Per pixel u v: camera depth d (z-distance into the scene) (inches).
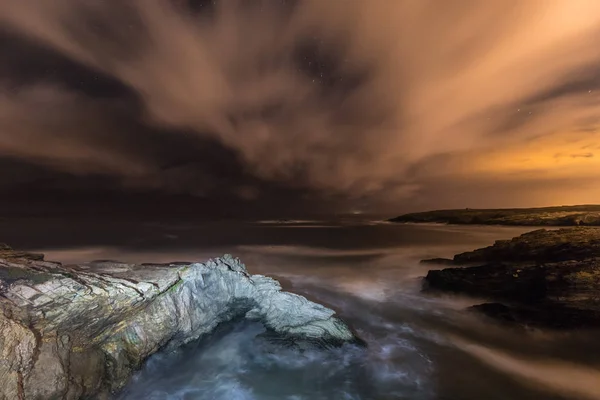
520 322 465.1
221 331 447.5
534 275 526.0
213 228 2251.5
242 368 381.4
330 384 361.7
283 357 401.4
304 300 475.5
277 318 463.2
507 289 538.0
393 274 847.7
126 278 367.2
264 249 1282.0
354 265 976.3
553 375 377.4
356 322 528.4
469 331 489.4
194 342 410.9
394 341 461.1
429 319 537.3
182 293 411.8
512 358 414.9
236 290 502.3
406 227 2279.8
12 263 319.0
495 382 367.2
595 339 411.5
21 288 266.7
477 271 611.2
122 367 322.0
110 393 300.8
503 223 2124.8
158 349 369.1
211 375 367.6
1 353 219.5
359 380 369.7
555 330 435.8
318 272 881.5
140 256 1087.0
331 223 2829.7
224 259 538.9
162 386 341.7
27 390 230.8
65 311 271.7
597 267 485.7
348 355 412.2
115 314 316.8
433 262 859.4
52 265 355.9
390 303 614.2
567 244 594.9
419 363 404.5
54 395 246.2
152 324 363.9
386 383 365.7
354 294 673.6
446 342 458.6
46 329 259.4
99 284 313.9
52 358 254.5
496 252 700.0
